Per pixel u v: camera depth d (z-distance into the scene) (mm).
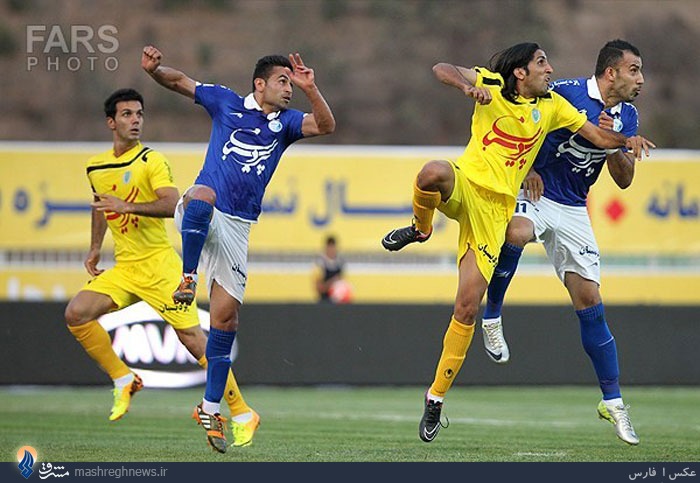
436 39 118062
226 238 26297
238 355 47844
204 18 120062
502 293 27625
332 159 71562
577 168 27609
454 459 27156
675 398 45844
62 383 46781
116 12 119500
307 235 71000
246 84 113188
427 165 25172
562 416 38562
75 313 30875
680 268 72562
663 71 114938
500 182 25500
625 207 72562
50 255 70125
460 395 46812
